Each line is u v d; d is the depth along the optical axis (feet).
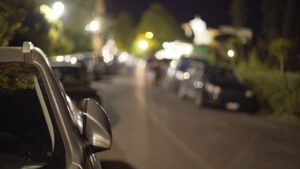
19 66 11.65
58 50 78.07
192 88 68.95
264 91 62.44
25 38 43.86
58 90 11.43
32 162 10.17
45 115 11.01
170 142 38.42
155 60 120.88
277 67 75.25
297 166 31.45
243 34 103.91
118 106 63.10
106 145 11.05
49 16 53.98
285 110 57.31
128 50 334.44
